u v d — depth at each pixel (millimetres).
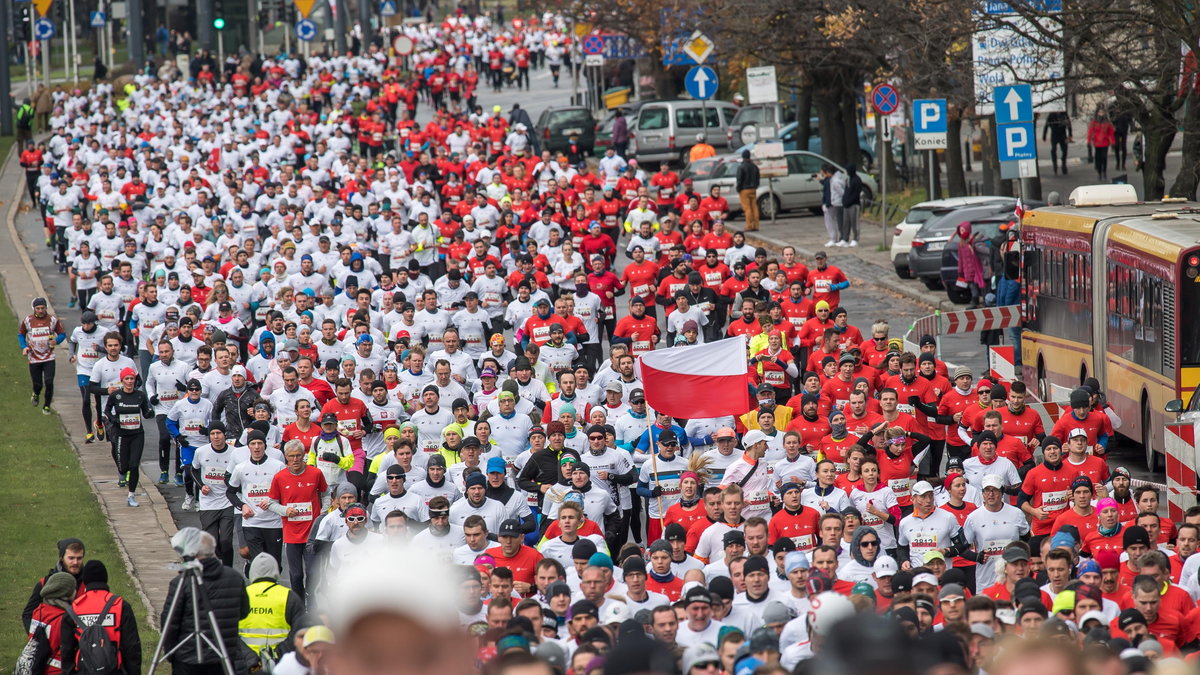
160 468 77375
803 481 55906
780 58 151000
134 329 92688
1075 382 80562
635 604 43312
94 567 40000
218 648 38812
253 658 40750
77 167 159875
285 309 90938
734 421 66688
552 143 198125
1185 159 96438
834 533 47250
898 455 56031
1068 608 39875
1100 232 75625
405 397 72250
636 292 96438
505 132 189000
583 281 88875
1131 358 71312
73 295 119875
